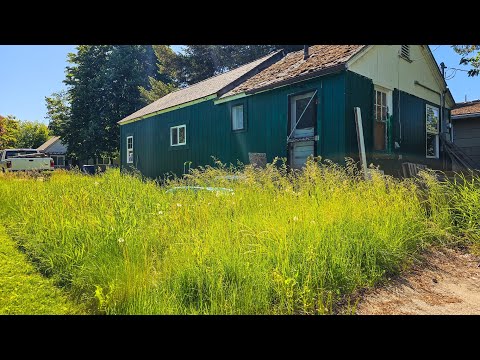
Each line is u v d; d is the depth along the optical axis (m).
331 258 3.08
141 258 3.06
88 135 28.28
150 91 29.30
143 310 2.36
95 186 6.64
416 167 8.71
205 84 14.33
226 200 4.66
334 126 7.48
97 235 3.61
